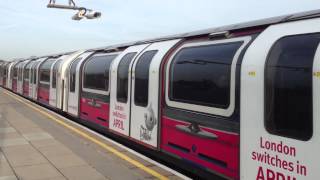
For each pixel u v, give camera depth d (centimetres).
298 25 470
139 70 834
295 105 442
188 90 654
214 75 587
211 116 587
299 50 449
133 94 859
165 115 726
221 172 564
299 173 433
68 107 1409
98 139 930
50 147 838
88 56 1267
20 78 2631
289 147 446
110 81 998
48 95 1752
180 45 724
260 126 485
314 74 422
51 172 645
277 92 465
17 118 1323
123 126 913
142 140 818
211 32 643
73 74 1357
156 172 646
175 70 698
